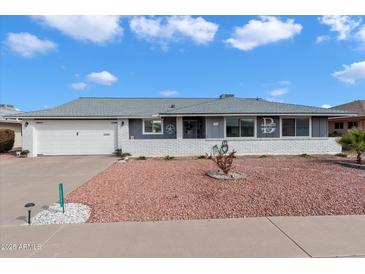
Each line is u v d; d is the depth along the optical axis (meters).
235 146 15.05
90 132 16.05
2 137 17.69
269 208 4.95
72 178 8.33
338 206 5.02
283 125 15.95
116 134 16.19
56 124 15.80
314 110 16.00
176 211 4.84
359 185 6.74
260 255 3.21
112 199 5.66
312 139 15.41
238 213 4.71
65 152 15.89
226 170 8.15
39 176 8.77
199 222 4.29
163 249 3.37
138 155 14.72
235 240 3.60
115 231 3.94
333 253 3.23
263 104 17.78
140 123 16.59
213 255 3.21
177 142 14.82
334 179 7.57
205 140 14.91
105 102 20.05
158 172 9.09
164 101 21.03
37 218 4.56
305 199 5.47
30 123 15.48
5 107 27.64
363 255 3.19
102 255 3.24
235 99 19.94
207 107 16.75
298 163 11.45
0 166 11.35
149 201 5.46
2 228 4.11
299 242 3.52
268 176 8.07
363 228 3.98
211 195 5.87
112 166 10.96
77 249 3.39
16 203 5.54
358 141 10.53
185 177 8.05
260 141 15.16
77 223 4.30
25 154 15.23
